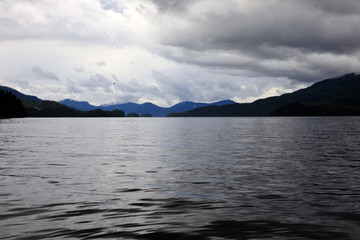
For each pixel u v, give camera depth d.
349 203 10.45
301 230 7.73
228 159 22.61
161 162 20.97
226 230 7.76
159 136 52.81
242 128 90.00
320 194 11.77
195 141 41.06
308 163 20.31
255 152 27.31
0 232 7.64
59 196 11.44
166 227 8.02
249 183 13.98
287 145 34.16
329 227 7.96
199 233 7.54
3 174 15.84
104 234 7.50
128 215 9.12
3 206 10.04
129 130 79.12
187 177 15.48
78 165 19.23
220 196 11.54
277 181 14.41
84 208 9.88
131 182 14.16
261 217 8.88
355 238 7.13
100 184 13.68
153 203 10.52
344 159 22.27
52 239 7.15
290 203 10.48
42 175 15.68
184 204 10.40
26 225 8.20
